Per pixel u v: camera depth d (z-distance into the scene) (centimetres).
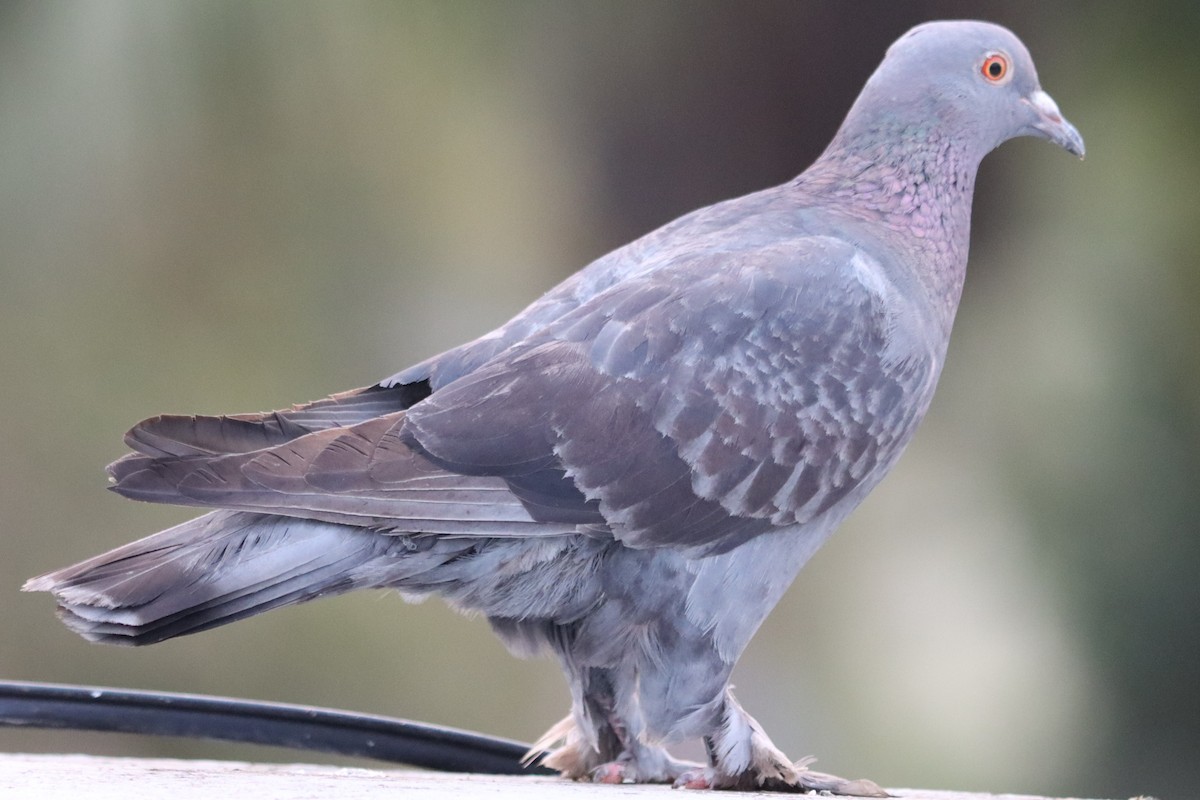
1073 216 1532
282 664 1273
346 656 1287
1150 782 1360
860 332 632
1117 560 1400
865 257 661
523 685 1313
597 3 1631
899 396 644
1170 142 1515
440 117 1491
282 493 537
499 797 474
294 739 632
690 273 621
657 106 1756
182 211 1374
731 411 602
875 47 1772
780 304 620
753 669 1378
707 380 601
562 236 1648
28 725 596
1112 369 1439
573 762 670
